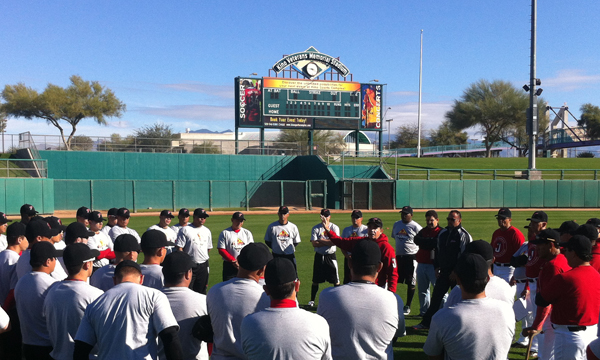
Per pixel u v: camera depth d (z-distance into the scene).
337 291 3.69
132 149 40.19
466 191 34.31
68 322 3.81
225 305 3.71
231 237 8.37
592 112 68.38
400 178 37.91
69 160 37.03
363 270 3.71
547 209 32.97
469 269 3.37
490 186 34.41
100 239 7.31
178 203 38.81
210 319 3.80
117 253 4.64
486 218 24.94
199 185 39.47
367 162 39.94
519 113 60.84
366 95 41.09
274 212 30.05
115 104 53.12
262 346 3.08
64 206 34.88
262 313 3.20
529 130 34.88
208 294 3.86
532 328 4.77
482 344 3.27
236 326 3.70
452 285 7.09
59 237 5.93
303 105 40.00
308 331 3.10
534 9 32.69
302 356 3.06
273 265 3.26
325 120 40.22
